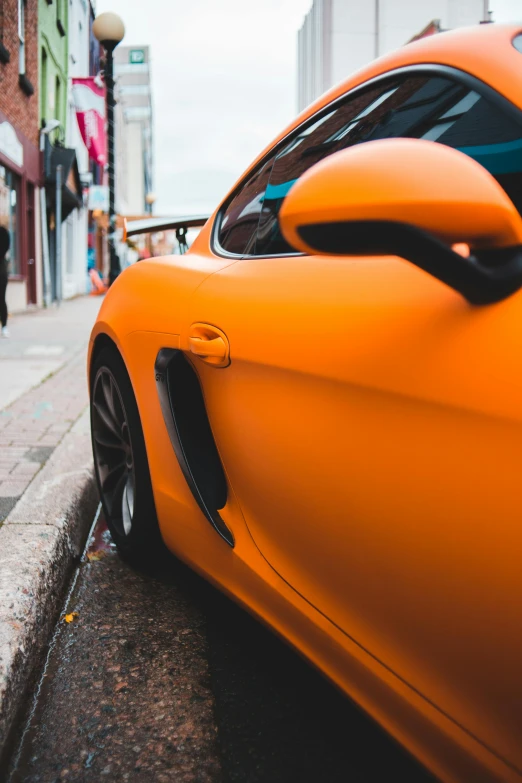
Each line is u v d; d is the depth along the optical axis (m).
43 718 1.68
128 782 1.48
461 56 1.31
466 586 1.01
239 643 2.04
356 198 0.81
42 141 18.22
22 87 15.97
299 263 1.50
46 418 4.46
